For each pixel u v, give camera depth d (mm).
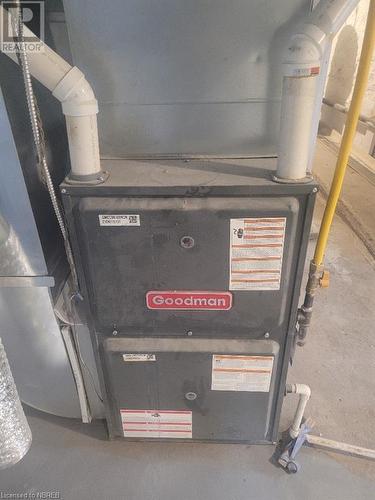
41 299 1193
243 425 1375
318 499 1284
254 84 993
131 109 1036
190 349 1185
